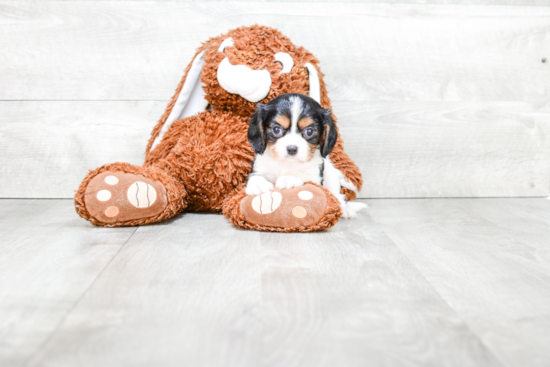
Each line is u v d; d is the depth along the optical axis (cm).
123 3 200
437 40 210
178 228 154
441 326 88
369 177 215
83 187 151
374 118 212
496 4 211
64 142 206
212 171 169
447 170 217
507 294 104
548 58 215
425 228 159
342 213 168
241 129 173
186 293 101
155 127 193
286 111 150
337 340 83
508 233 154
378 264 121
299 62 178
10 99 202
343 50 207
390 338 84
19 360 76
